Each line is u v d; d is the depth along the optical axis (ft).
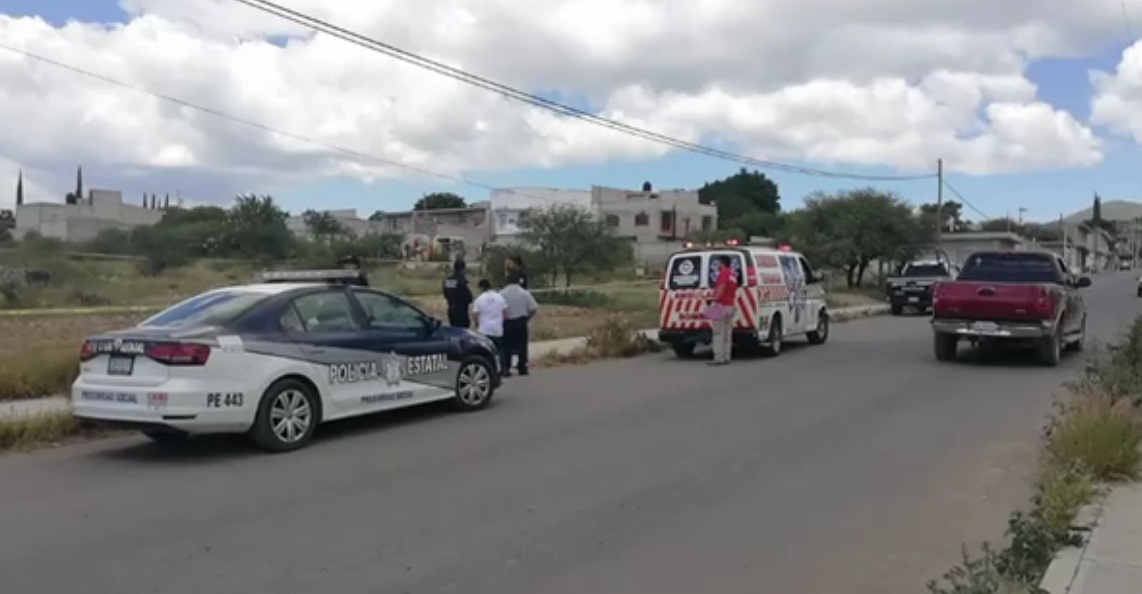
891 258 174.29
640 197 328.70
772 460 31.04
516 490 27.20
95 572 20.44
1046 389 47.16
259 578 20.07
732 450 32.58
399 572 20.44
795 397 44.73
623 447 33.09
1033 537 20.06
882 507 25.46
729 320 59.62
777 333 64.69
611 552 21.76
